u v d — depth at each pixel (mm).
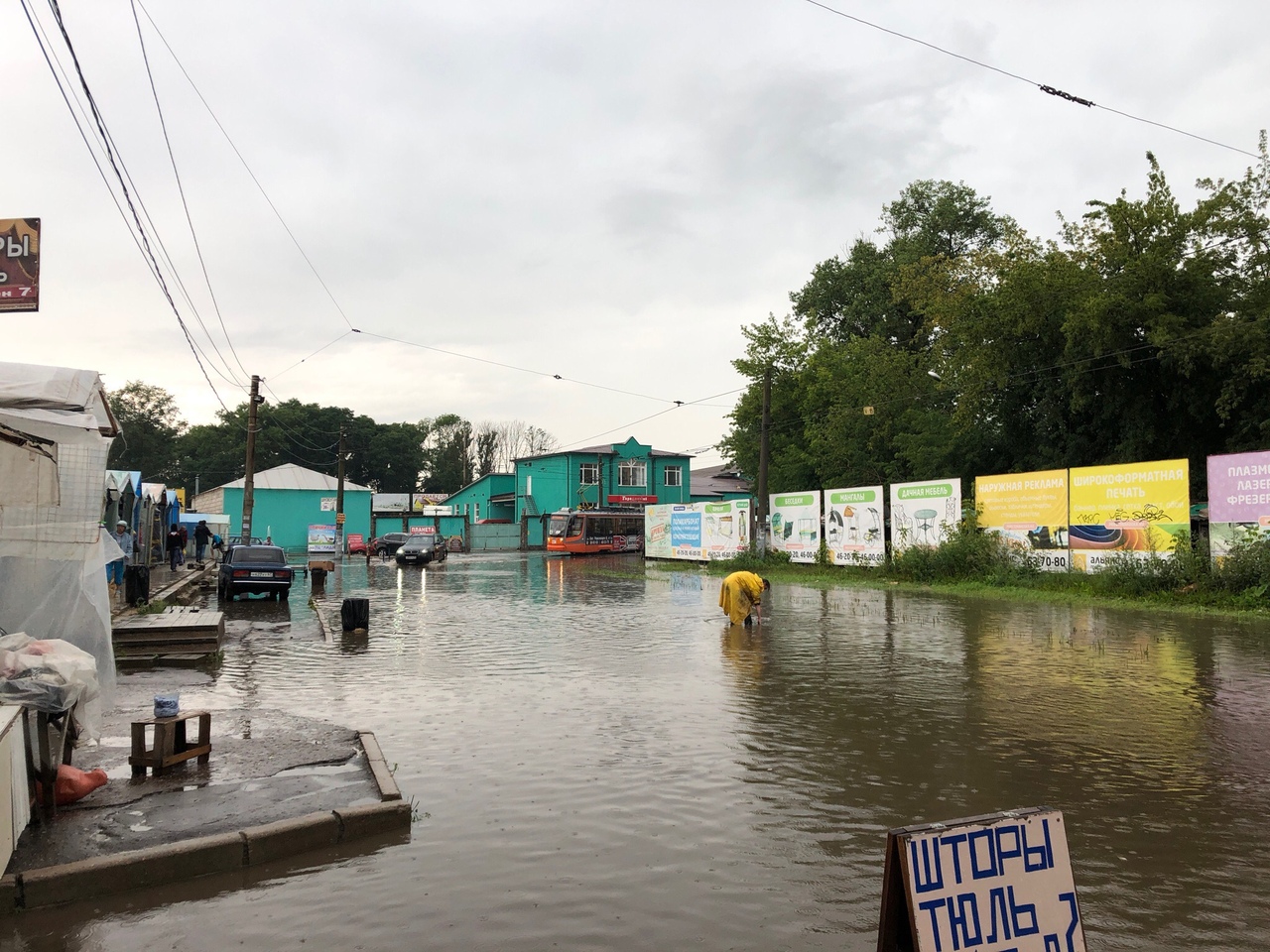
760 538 36938
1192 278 26828
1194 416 28188
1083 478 24562
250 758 7309
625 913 4574
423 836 5730
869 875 5078
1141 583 21656
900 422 38938
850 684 11039
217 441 84562
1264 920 4508
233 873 5168
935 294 35625
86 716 6414
